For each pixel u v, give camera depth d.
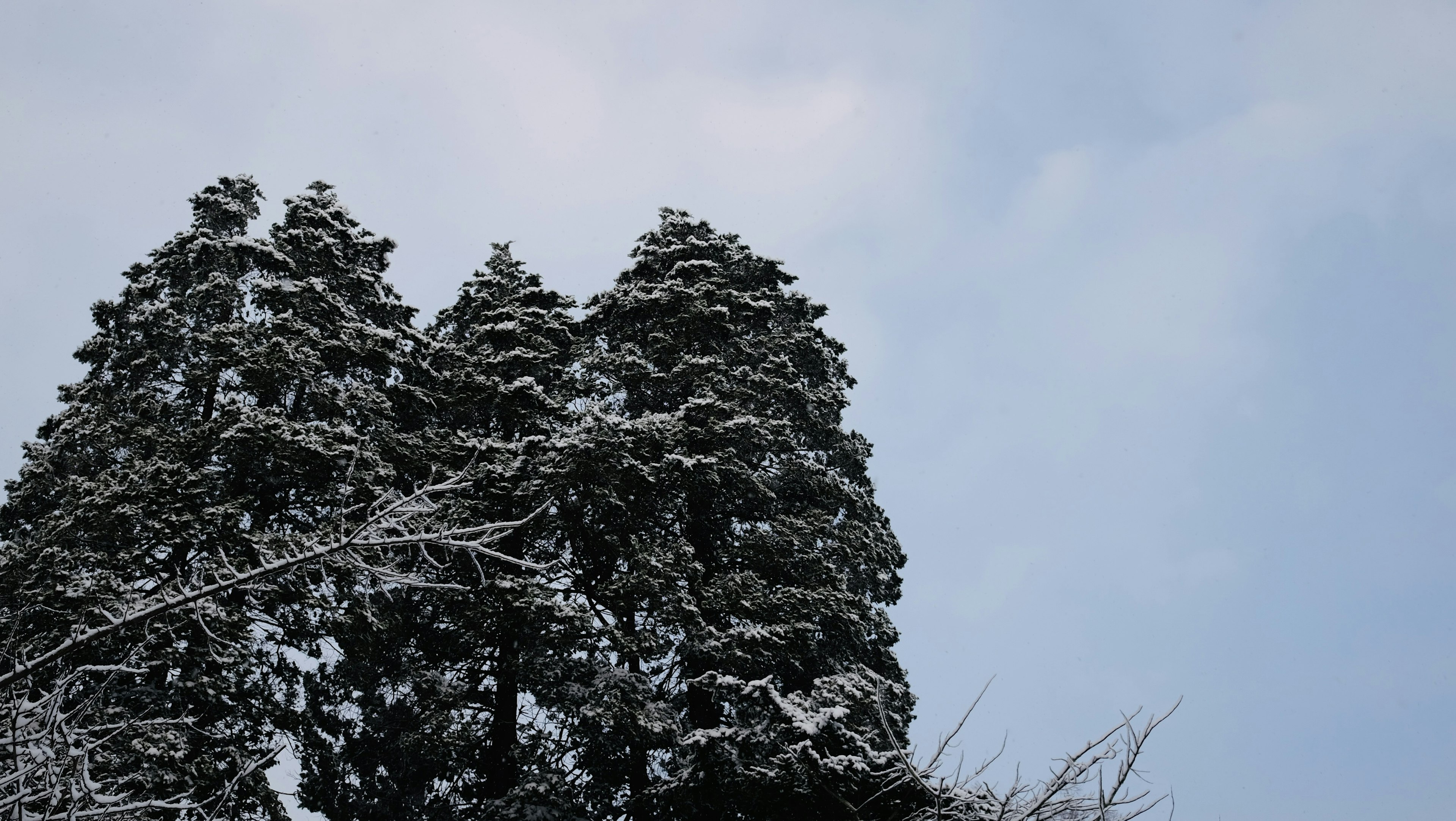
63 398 20.88
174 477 17.30
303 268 23.14
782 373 24.17
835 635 20.94
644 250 26.12
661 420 20.78
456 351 23.48
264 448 17.75
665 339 23.23
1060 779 10.02
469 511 19.12
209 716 15.35
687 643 18.38
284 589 16.53
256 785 15.72
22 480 20.16
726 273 26.55
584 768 18.38
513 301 24.88
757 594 19.52
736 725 15.05
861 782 12.93
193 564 16.05
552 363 23.88
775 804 13.76
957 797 11.38
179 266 22.08
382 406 20.66
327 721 18.70
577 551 20.84
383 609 18.47
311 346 20.34
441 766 18.36
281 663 17.94
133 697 14.58
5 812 6.91
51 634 13.41
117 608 7.43
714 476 20.11
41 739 7.03
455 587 7.67
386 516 7.80
